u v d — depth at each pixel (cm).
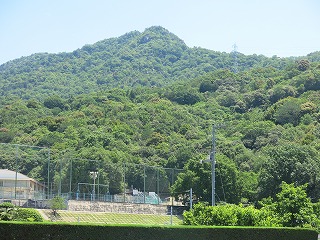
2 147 9488
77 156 11912
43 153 9881
